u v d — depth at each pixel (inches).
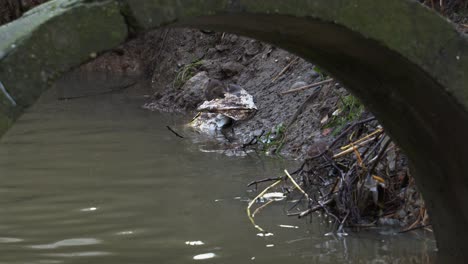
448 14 309.4
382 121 192.5
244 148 330.0
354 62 174.7
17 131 375.9
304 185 260.1
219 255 207.0
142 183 277.9
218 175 285.7
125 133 367.9
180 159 312.3
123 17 138.9
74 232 228.5
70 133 369.7
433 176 188.5
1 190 273.6
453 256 195.5
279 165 297.3
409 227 224.1
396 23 155.6
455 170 178.1
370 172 234.4
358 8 153.4
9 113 132.5
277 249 210.5
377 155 239.6
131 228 230.2
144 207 250.1
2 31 141.1
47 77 134.6
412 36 156.6
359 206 233.1
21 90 133.1
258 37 175.5
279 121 349.7
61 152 329.7
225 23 160.6
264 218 236.8
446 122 169.9
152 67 575.5
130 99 479.5
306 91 356.2
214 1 143.9
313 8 150.6
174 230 227.8
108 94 502.3
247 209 243.3
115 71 602.9
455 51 158.6
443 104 165.3
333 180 258.7
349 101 307.6
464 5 310.2
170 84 470.6
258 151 323.6
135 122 397.4
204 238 220.1
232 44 467.5
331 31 158.7
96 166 304.0
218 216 239.5
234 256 205.9
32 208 252.5
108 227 232.1
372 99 187.3
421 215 224.1
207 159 311.3
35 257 207.9
